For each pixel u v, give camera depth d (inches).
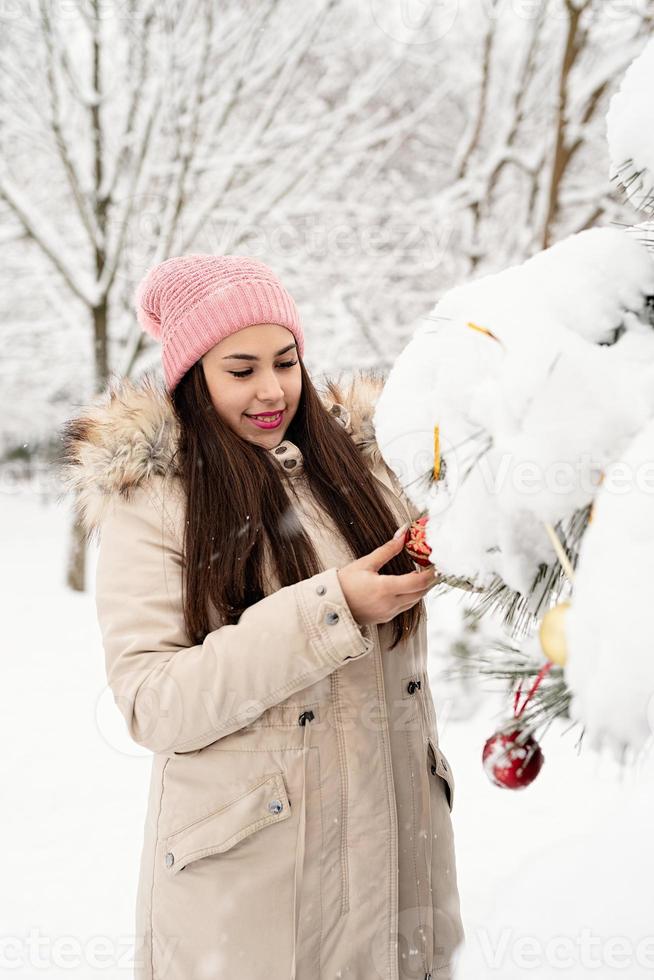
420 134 257.3
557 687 26.9
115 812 112.2
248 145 241.9
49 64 234.8
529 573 25.9
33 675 170.7
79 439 48.4
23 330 268.7
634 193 28.7
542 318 26.9
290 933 42.2
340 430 51.4
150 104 238.5
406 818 46.2
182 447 47.3
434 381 30.0
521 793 106.1
